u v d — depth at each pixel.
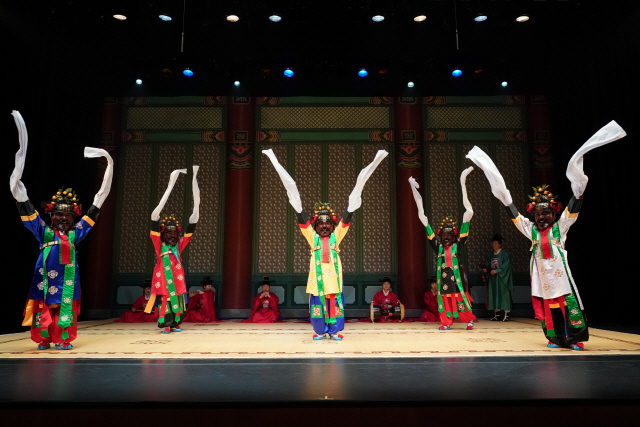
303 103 8.57
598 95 6.74
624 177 6.16
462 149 8.40
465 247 8.08
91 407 1.95
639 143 5.88
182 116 8.49
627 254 6.16
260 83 8.05
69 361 3.07
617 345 3.89
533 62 7.51
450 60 7.37
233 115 8.33
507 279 6.96
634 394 2.08
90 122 7.80
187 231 5.51
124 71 7.61
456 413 1.97
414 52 7.35
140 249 8.03
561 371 2.67
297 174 8.35
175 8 6.33
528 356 3.26
